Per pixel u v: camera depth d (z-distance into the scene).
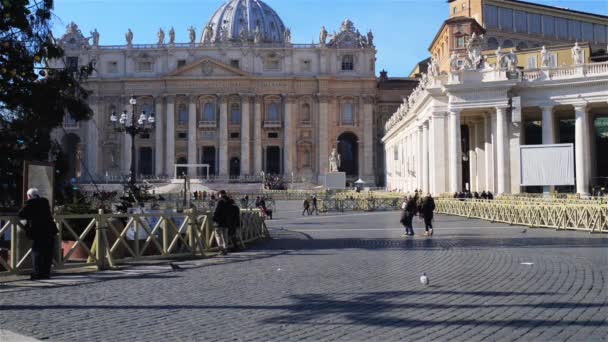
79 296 12.88
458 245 22.39
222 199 20.75
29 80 20.52
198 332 9.63
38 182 17.48
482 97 49.47
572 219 28.88
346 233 29.16
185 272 16.39
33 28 20.05
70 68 22.30
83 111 22.62
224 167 117.44
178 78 116.56
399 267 16.66
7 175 21.41
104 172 118.50
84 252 19.00
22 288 13.96
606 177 54.03
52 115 21.45
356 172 122.50
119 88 118.62
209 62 117.19
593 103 47.81
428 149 57.91
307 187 105.25
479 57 51.25
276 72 119.62
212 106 119.50
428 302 11.73
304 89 119.69
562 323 9.86
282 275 15.48
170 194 71.44
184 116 119.62
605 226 27.45
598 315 10.36
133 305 11.82
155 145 117.94
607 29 107.75
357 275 15.29
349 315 10.70
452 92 50.19
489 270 15.69
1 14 18.69
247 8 171.75
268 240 25.91
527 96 49.78
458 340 8.98
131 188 38.16
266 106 120.75
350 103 120.62
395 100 123.50
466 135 61.97
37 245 15.31
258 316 10.71
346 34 120.75
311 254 20.23
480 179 57.44
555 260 17.44
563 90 48.44
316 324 10.07
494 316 10.45
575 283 13.42
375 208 53.56
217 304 11.80
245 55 119.31
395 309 11.14
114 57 119.31
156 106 118.06
